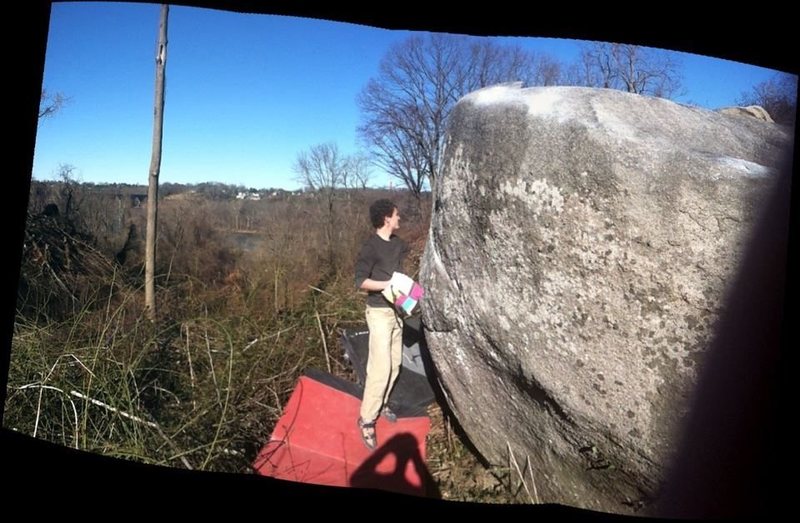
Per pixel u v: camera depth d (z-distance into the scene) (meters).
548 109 2.05
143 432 2.50
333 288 4.66
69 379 2.63
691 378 1.74
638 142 1.83
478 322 2.32
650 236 1.78
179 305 4.03
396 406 3.03
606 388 1.89
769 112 2.39
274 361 3.59
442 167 2.57
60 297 3.48
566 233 1.94
